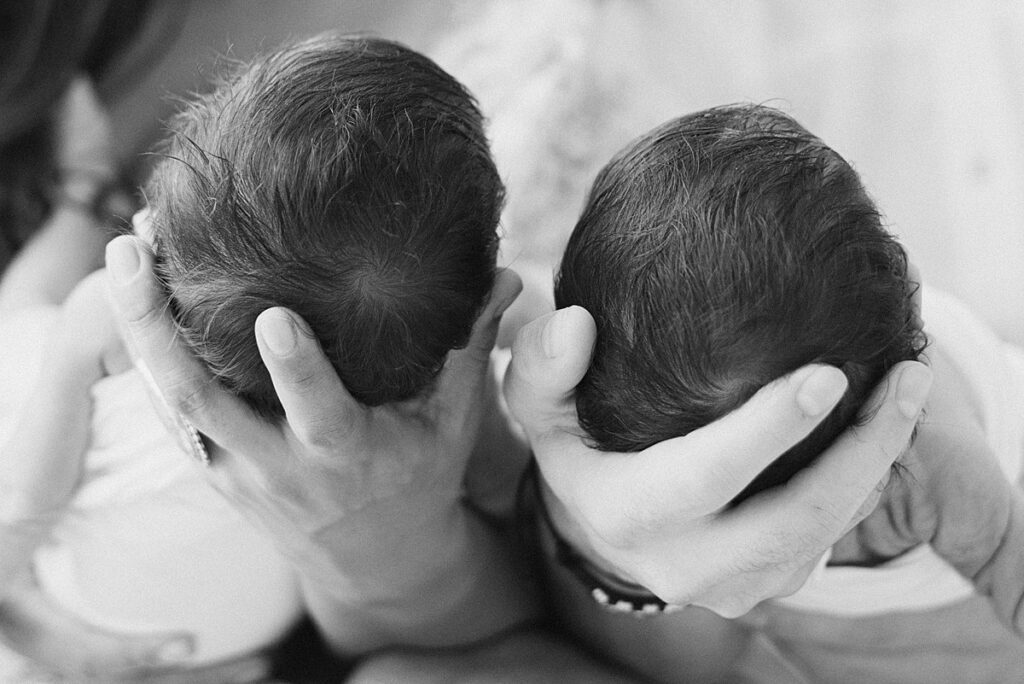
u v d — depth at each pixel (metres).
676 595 0.54
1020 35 1.29
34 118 1.30
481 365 0.61
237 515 0.83
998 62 1.29
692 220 0.48
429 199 0.51
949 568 0.77
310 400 0.52
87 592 0.89
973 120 1.27
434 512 0.67
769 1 1.41
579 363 0.51
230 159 0.51
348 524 0.65
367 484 0.61
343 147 0.50
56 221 1.30
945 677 0.87
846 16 1.39
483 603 0.79
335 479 0.60
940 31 1.33
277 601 0.90
